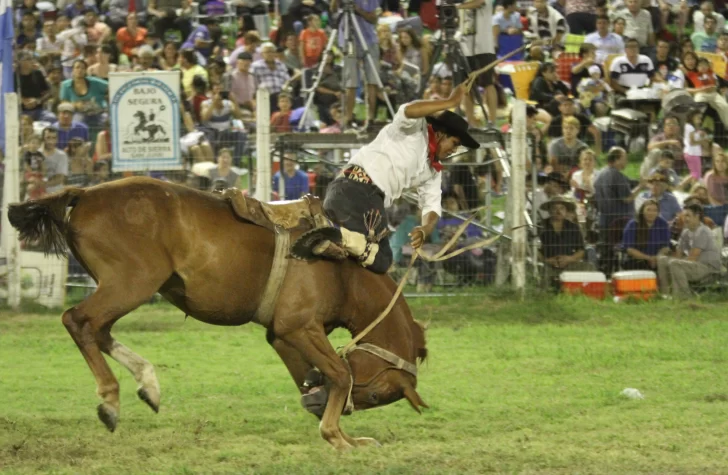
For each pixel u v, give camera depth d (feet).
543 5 96.94
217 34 97.55
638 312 67.31
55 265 70.33
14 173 69.62
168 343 60.03
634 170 81.97
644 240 71.82
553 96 88.17
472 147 37.81
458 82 69.97
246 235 35.17
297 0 99.66
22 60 86.53
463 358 54.80
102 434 39.04
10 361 55.11
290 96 87.71
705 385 47.57
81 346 33.91
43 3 103.60
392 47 89.15
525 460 34.06
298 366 37.68
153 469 33.47
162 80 70.54
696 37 101.50
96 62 90.33
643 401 44.39
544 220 72.38
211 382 49.65
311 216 36.24
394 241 72.95
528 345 58.13
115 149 70.95
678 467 32.91
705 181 74.08
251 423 41.11
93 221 34.30
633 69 92.32
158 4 100.01
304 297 35.55
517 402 44.62
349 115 72.18
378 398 37.11
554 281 72.23
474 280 73.05
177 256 34.65
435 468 32.89
